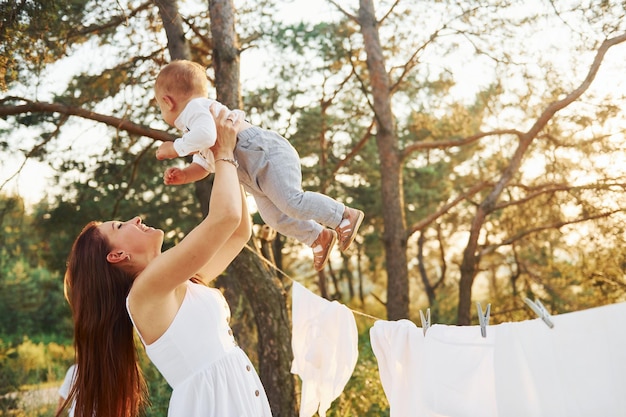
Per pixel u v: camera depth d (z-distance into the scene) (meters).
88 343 3.15
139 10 10.52
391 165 14.79
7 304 23.11
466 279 14.43
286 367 9.12
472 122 16.00
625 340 2.79
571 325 2.90
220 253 3.55
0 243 21.11
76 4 9.91
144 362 11.77
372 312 25.08
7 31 8.53
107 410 3.14
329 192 20.83
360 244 24.09
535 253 17.47
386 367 3.64
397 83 14.98
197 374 3.03
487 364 3.19
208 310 3.12
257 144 3.32
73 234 14.88
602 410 2.81
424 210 22.47
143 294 2.95
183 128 3.21
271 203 3.61
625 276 13.31
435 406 3.27
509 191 16.89
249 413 3.07
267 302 9.16
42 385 14.69
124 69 10.88
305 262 23.92
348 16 14.90
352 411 9.94
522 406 3.00
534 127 13.11
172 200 17.91
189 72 3.23
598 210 12.95
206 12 11.62
